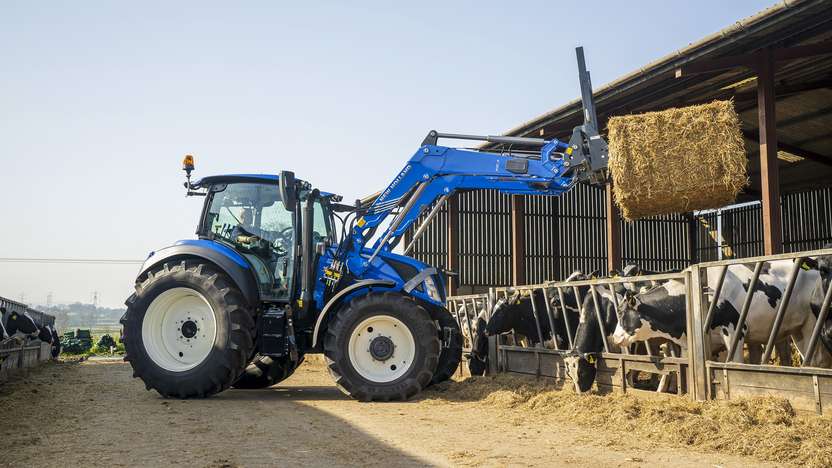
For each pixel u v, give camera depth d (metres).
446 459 3.79
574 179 6.59
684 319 5.95
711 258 15.69
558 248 14.75
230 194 7.03
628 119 6.02
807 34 7.73
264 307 6.83
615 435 4.49
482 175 6.94
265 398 6.62
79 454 3.86
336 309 6.77
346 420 5.16
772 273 6.04
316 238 7.25
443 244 14.25
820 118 11.68
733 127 5.88
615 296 6.42
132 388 7.35
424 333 6.41
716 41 7.46
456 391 6.83
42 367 11.04
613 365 6.19
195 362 6.43
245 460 3.75
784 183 15.17
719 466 3.63
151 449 4.02
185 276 6.40
